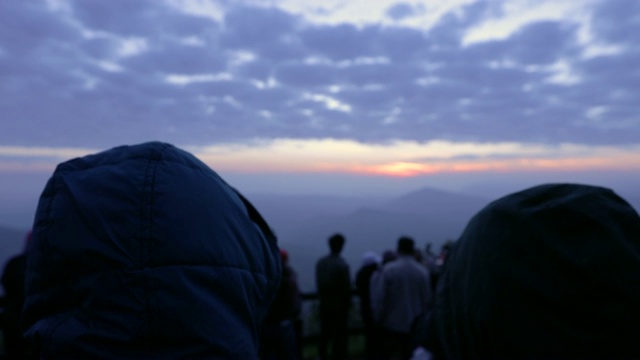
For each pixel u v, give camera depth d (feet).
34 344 2.50
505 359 2.15
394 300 17.97
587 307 2.06
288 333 15.40
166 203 2.53
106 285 2.38
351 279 22.74
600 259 2.09
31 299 2.54
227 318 2.53
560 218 2.25
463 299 2.44
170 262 2.44
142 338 2.33
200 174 2.81
